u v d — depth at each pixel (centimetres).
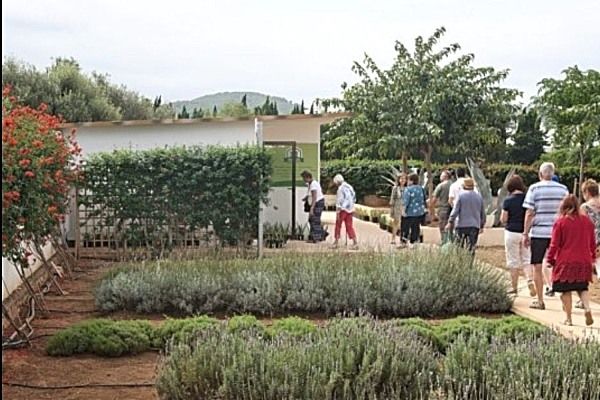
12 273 967
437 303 962
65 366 689
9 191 731
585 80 2320
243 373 525
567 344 589
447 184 1578
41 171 852
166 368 565
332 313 954
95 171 1473
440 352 690
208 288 963
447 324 762
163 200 1477
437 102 2305
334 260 1062
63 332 744
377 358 547
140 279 983
